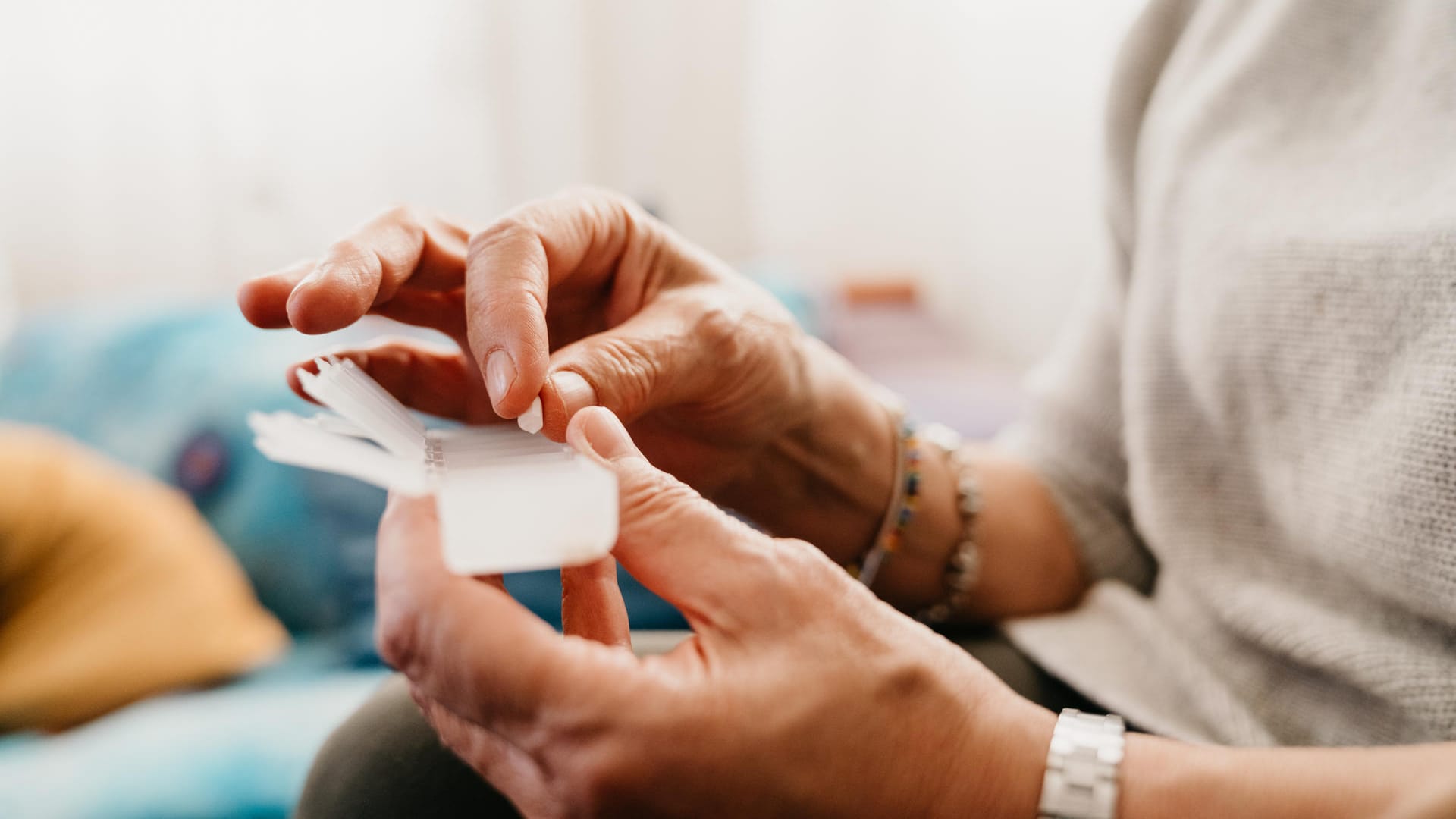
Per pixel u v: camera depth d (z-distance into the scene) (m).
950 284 1.57
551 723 0.26
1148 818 0.28
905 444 0.51
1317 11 0.45
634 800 0.27
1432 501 0.34
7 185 1.47
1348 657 0.36
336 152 1.51
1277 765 0.29
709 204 1.63
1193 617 0.45
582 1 1.54
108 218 1.50
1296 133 0.45
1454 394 0.34
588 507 0.23
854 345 1.27
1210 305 0.44
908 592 0.52
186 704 0.87
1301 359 0.40
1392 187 0.39
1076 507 0.55
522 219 0.36
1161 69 0.53
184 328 1.19
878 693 0.28
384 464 0.24
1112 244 0.55
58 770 0.75
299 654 0.97
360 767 0.37
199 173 1.50
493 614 0.26
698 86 1.58
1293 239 0.41
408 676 0.28
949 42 1.48
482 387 0.45
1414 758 0.28
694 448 0.45
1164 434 0.47
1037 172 1.34
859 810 0.28
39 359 1.17
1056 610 0.53
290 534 1.02
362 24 1.48
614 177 1.61
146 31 1.45
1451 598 0.34
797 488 0.49
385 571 0.28
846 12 1.51
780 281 1.25
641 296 0.42
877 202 1.58
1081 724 0.30
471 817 0.36
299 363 0.33
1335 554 0.38
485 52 1.51
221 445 1.06
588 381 0.34
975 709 0.29
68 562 0.93
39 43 1.44
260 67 1.48
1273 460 0.42
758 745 0.27
